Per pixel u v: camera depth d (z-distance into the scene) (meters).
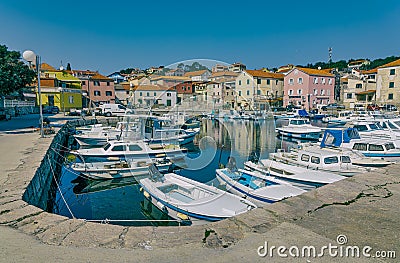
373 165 10.61
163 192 7.95
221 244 2.54
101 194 10.31
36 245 2.73
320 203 3.47
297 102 52.41
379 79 48.84
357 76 57.84
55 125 22.88
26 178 6.53
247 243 2.55
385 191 3.94
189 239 2.65
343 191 3.93
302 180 8.94
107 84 53.09
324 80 52.84
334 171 10.05
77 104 46.59
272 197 7.50
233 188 8.16
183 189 7.97
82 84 50.75
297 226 2.87
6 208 3.96
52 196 10.08
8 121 24.59
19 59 25.42
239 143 8.66
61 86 45.59
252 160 8.48
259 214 3.15
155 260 2.34
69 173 12.16
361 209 3.30
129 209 8.93
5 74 22.39
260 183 8.54
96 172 11.27
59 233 2.95
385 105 44.78
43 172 8.78
